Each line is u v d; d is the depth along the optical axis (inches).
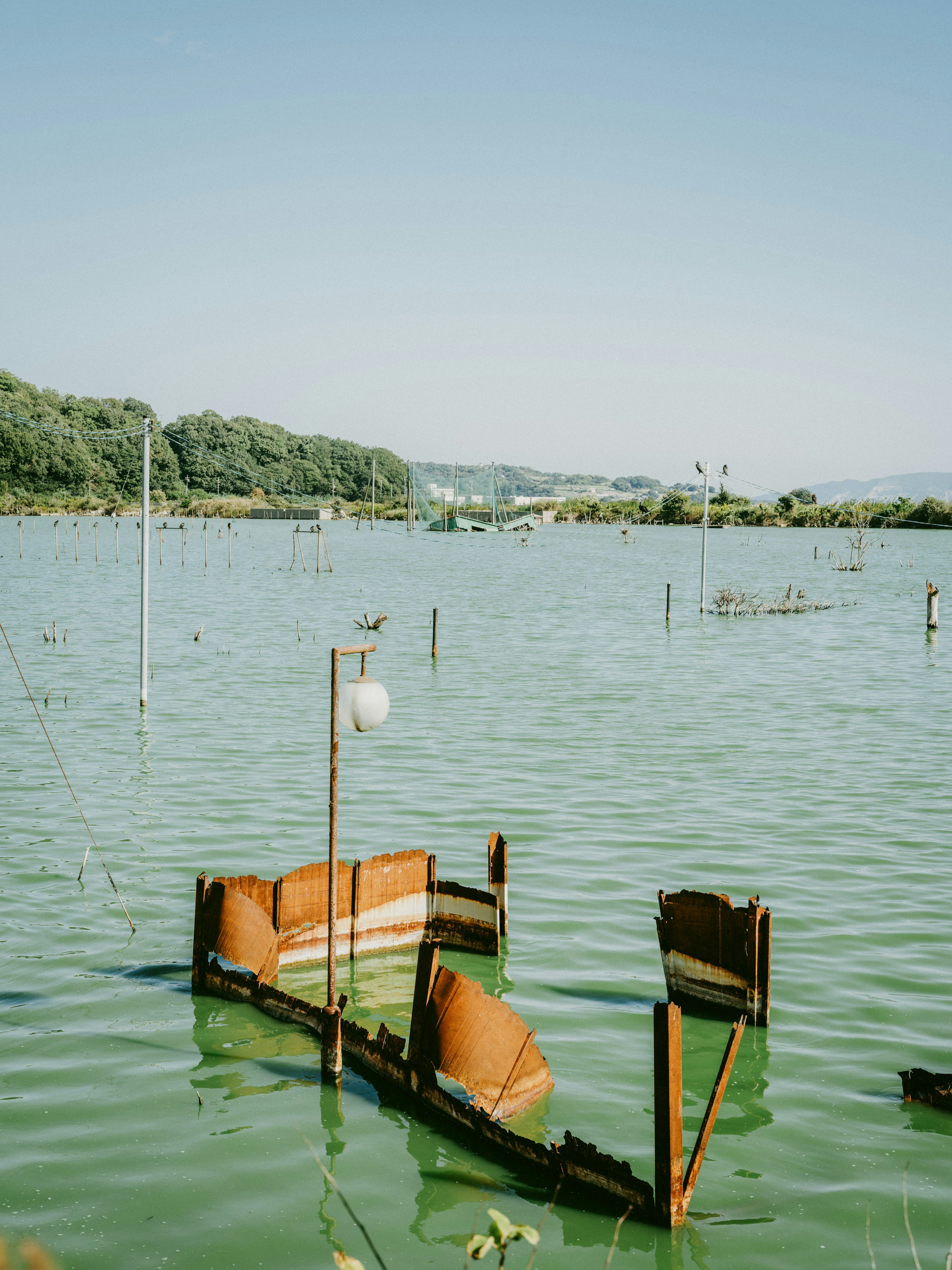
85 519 6998.0
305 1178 361.7
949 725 1159.6
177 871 659.4
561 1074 429.7
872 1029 466.3
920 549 5236.2
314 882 545.0
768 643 1868.8
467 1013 402.3
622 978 521.7
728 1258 322.7
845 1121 396.8
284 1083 426.3
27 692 1277.1
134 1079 424.5
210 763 941.2
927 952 546.6
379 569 3737.7
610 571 3681.1
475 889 575.2
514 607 2475.4
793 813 804.6
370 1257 320.8
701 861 691.4
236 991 494.6
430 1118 403.2
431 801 827.4
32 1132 384.2
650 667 1576.0
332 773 454.3
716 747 1036.5
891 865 683.4
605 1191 350.3
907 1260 321.4
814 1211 345.4
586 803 826.2
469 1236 333.1
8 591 2659.9
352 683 454.3
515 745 1037.8
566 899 623.2
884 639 1943.9
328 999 450.6
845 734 1104.2
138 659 1558.8
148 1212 340.2
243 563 3873.0
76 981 512.7
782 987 507.5
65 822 757.3
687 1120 398.0
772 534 6781.5
